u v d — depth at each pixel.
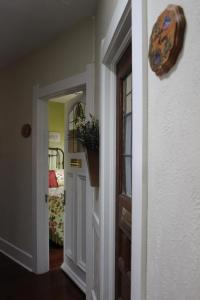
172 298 0.65
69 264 3.02
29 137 3.20
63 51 2.69
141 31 0.85
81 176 2.75
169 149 0.68
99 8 2.01
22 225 3.33
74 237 2.88
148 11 0.84
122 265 1.49
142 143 0.83
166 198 0.69
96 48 2.17
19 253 3.35
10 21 2.42
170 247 0.66
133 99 0.92
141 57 0.84
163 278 0.70
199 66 0.54
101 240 1.74
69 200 3.08
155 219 0.76
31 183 3.15
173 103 0.66
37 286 2.74
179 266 0.62
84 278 2.65
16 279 2.90
